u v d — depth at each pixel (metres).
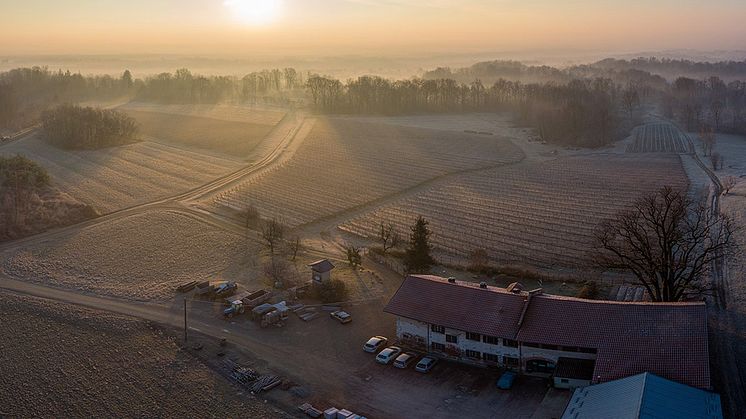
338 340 76.06
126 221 129.88
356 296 89.00
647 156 196.00
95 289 93.94
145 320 82.12
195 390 65.19
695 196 139.12
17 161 154.25
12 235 119.50
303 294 88.69
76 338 77.81
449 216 133.62
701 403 52.31
